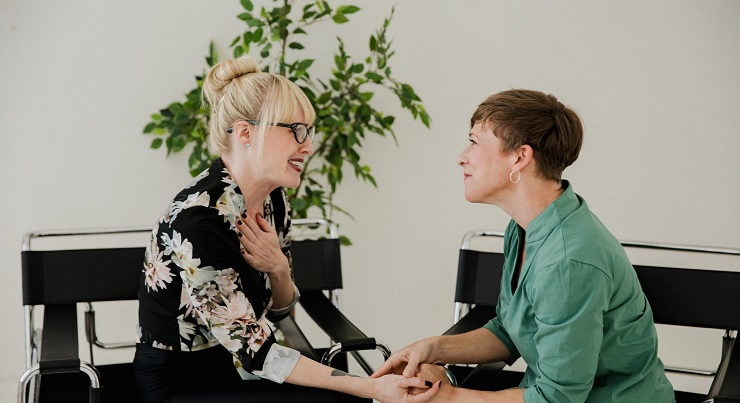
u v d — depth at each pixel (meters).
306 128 1.86
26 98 2.83
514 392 1.73
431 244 3.15
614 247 1.71
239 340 1.81
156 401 1.88
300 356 1.83
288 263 2.07
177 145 2.68
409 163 3.08
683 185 3.07
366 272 3.15
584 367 1.64
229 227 1.84
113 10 2.83
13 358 2.99
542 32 3.01
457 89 3.03
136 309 3.06
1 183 2.87
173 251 1.82
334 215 3.10
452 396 1.76
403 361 1.93
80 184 2.91
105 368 2.17
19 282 2.94
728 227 3.08
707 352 3.17
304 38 2.93
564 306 1.63
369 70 2.84
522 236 1.89
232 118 1.84
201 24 2.89
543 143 1.72
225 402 1.83
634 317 1.74
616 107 3.04
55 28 2.81
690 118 3.03
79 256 2.27
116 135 2.90
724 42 2.99
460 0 2.98
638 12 2.99
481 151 1.76
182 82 2.91
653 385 1.76
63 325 2.09
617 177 3.08
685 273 2.18
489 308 2.28
